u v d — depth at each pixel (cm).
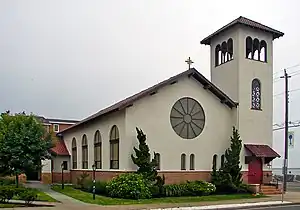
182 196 2556
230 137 2998
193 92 2898
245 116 3041
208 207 2073
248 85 3083
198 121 2898
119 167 2700
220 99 3014
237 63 3064
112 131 2858
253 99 3120
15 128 2862
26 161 2717
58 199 2312
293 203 2353
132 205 2108
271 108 3177
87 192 2777
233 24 3073
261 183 3042
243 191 2800
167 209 1961
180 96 2842
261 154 2967
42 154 2827
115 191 2419
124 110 2652
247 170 2994
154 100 2741
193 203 2253
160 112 2753
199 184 2672
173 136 2783
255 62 3139
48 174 3891
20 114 3378
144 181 2444
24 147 2741
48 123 4472
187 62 2944
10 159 2720
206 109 2942
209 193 2669
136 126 2661
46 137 2981
